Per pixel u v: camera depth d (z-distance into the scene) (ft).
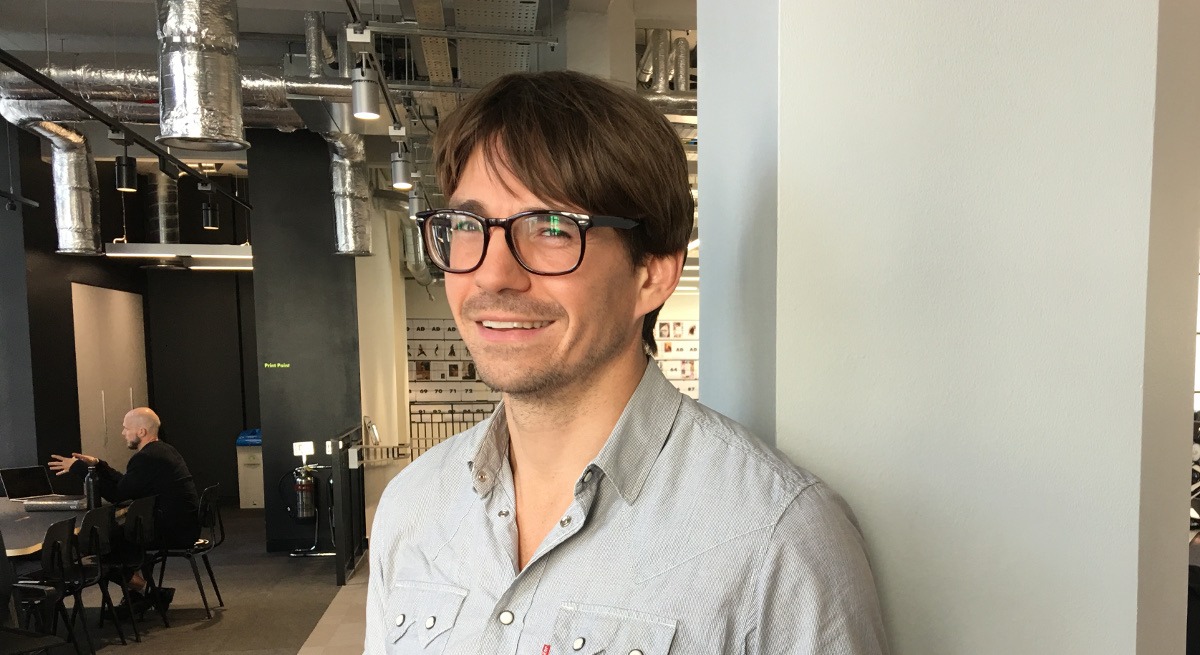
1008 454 3.21
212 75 10.31
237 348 30.22
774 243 3.12
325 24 17.61
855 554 2.38
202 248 24.36
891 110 3.11
